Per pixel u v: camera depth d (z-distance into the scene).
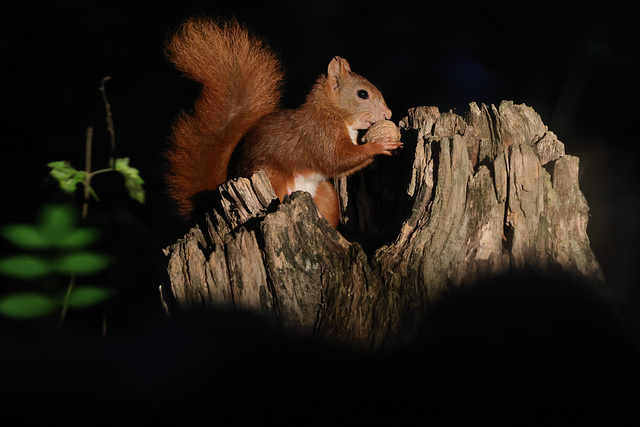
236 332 7.36
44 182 9.84
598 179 14.57
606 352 7.04
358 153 9.77
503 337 7.14
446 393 6.95
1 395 7.57
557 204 7.65
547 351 7.07
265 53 10.53
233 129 10.16
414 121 10.02
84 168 14.42
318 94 10.21
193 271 7.50
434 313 7.23
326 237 7.52
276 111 10.30
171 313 7.77
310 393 7.08
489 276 7.42
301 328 7.34
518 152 7.65
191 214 10.19
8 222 13.23
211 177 10.09
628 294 10.71
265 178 8.09
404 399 6.95
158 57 16.84
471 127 8.69
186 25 10.38
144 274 11.87
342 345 7.13
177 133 10.20
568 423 6.77
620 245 12.10
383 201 9.86
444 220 7.52
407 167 9.54
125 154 14.76
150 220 13.41
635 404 6.82
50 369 8.02
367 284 7.34
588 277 7.49
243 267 7.39
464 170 7.68
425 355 7.07
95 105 15.81
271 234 7.33
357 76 10.37
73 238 8.03
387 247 7.63
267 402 7.13
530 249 7.55
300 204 7.46
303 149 9.99
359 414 6.93
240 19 18.12
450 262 7.45
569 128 16.89
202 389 7.31
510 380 6.97
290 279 7.35
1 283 9.27
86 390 7.63
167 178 10.22
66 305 8.48
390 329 7.13
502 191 7.62
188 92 16.23
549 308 7.25
